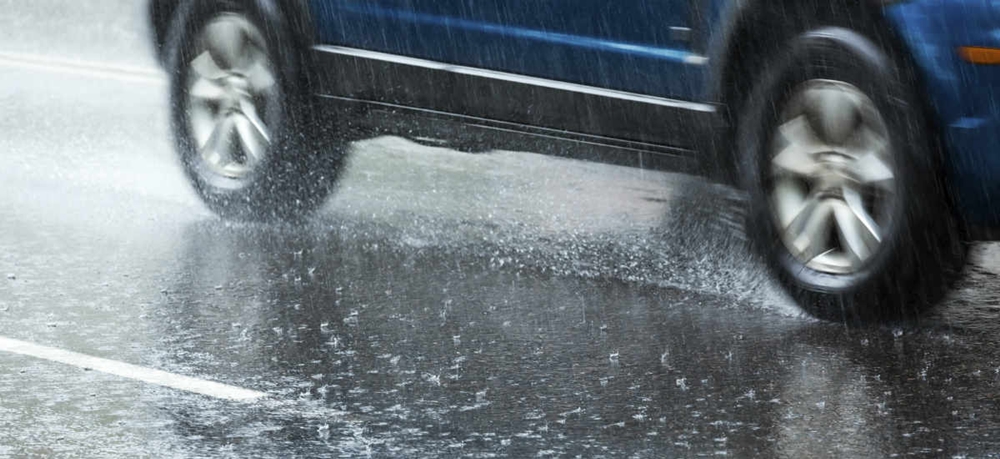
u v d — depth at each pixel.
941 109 13.20
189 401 11.72
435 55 15.86
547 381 12.20
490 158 19.11
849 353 12.95
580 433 11.10
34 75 24.03
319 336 13.29
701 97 14.43
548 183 18.02
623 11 14.71
